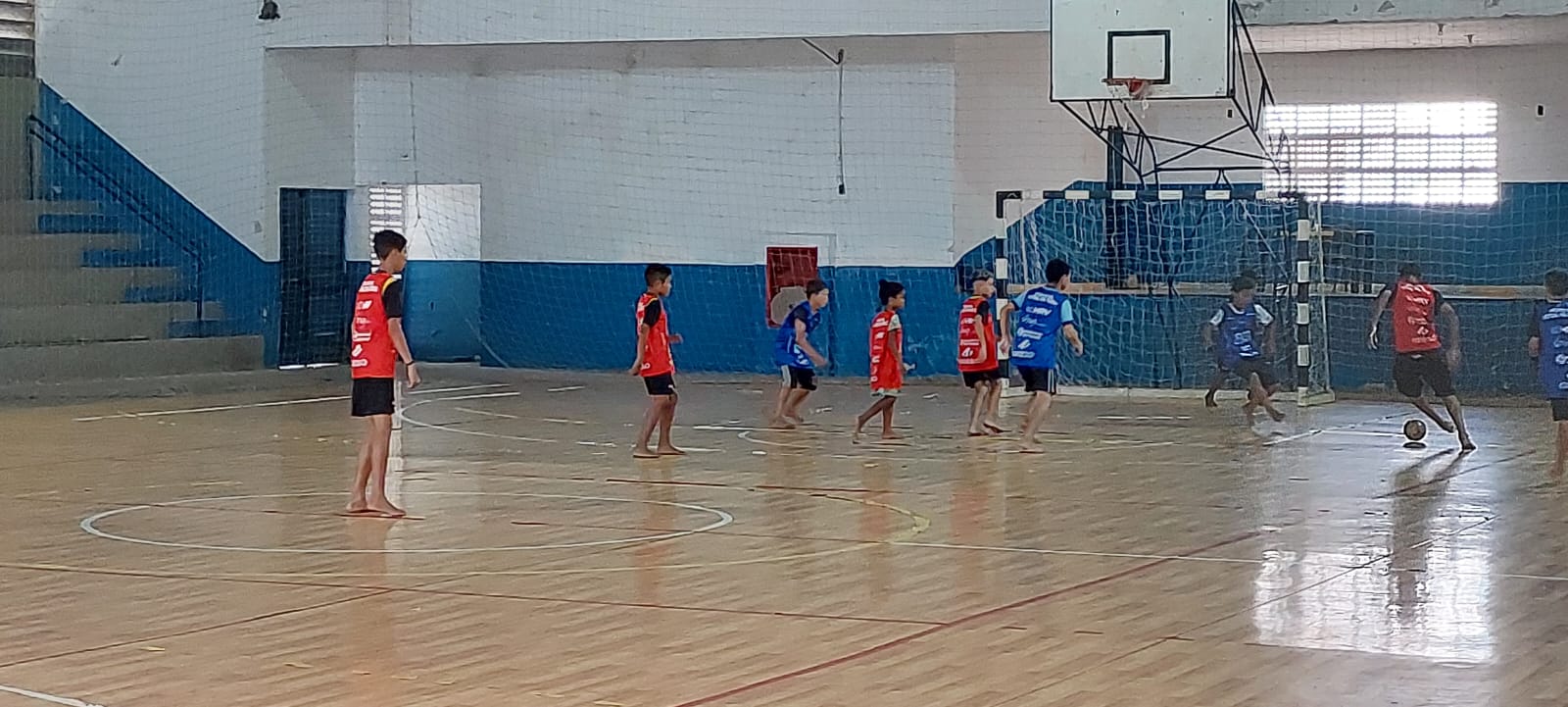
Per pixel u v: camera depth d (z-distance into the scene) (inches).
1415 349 547.5
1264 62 752.3
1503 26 663.1
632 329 831.1
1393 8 650.8
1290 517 406.6
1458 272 731.4
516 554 356.5
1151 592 314.5
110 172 840.3
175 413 658.2
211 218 833.5
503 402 699.4
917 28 735.7
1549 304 491.2
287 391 750.5
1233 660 259.6
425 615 295.1
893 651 266.4
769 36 754.8
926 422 623.2
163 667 257.1
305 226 852.6
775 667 255.9
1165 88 664.4
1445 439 573.0
